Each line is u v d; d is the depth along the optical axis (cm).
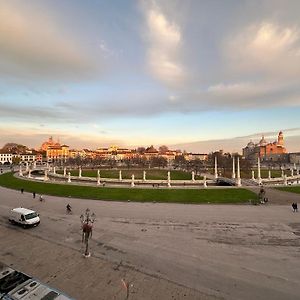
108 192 6412
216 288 2075
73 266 2405
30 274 2245
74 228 3600
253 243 3081
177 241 3122
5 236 3241
